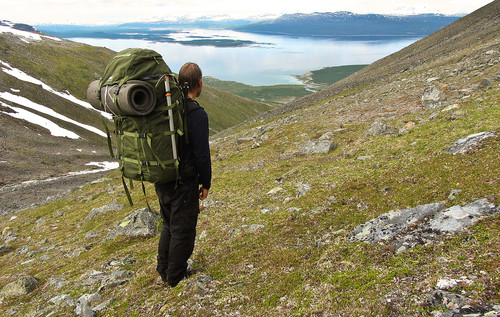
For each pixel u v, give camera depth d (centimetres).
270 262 630
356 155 1528
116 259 1056
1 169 8594
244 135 4909
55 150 10981
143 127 466
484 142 808
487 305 298
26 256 1758
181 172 512
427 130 1380
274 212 1016
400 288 380
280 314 434
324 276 487
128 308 629
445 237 461
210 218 1246
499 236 410
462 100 1795
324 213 823
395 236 525
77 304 747
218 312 505
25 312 846
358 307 374
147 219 1459
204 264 728
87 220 2239
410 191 736
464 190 595
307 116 4172
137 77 452
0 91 13575
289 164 1961
